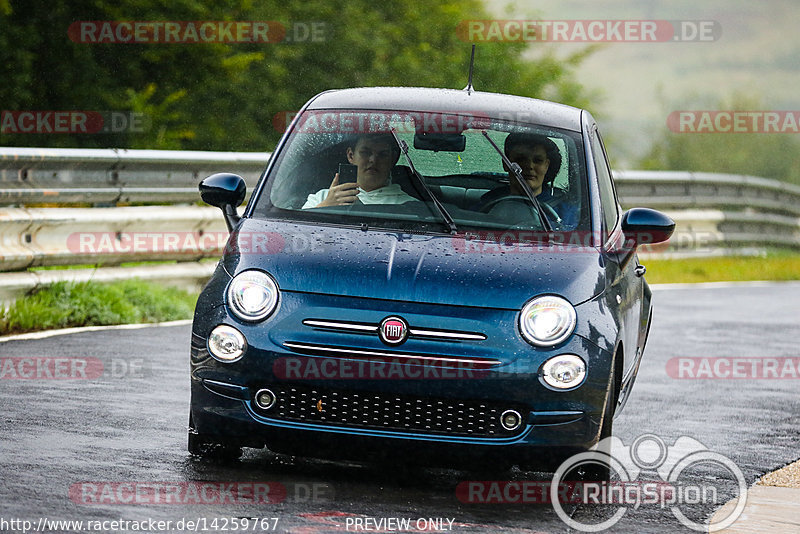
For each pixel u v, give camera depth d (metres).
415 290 19.44
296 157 22.88
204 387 19.59
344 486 19.53
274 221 21.47
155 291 39.47
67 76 74.06
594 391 19.31
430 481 20.38
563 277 20.14
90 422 22.95
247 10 82.31
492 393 18.98
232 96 79.75
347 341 19.08
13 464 19.31
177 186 42.91
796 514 19.84
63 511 16.83
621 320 20.55
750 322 46.66
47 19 74.19
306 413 19.28
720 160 195.00
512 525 17.95
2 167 35.69
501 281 19.77
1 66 71.94
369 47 86.00
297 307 19.36
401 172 22.45
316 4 84.88
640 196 71.81
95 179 39.22
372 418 19.14
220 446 20.30
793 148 194.62
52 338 32.72
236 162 45.75
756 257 78.12
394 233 21.11
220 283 20.03
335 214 21.66
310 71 83.69
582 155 23.45
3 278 34.53
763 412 29.36
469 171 22.73
